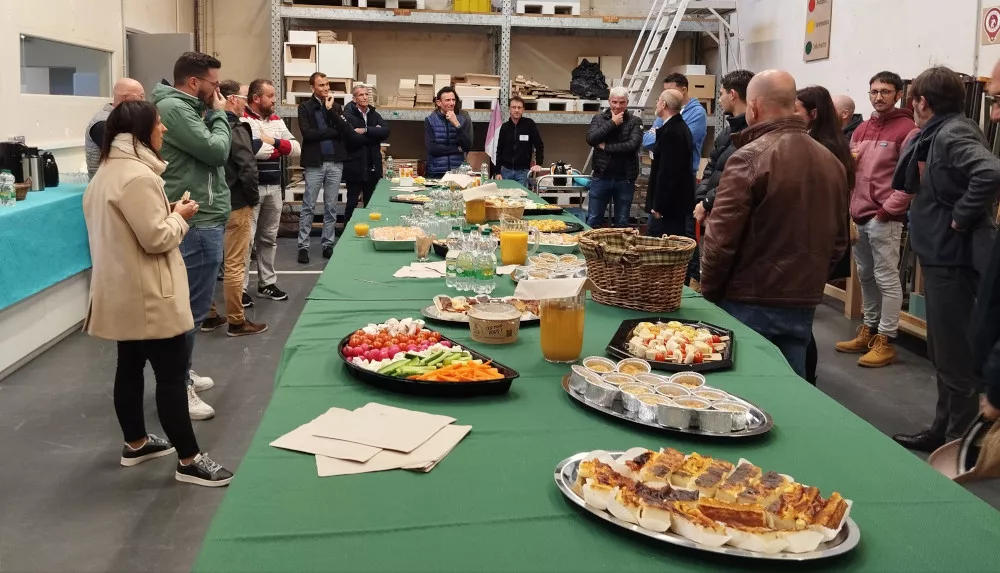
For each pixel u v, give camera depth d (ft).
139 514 8.45
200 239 10.66
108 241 7.94
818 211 7.76
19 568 7.38
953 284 9.90
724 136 13.06
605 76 28.76
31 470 9.42
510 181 21.84
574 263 9.26
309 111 21.84
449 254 8.53
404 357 5.66
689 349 6.15
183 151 10.37
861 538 3.55
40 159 14.89
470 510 3.76
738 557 3.30
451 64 29.63
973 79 13.08
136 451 9.57
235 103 14.28
